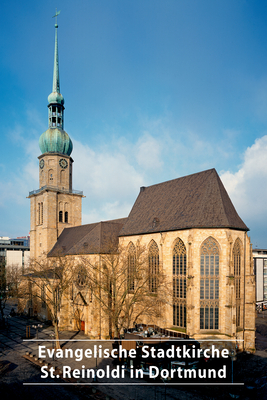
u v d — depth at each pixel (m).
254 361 49.53
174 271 57.72
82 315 67.12
